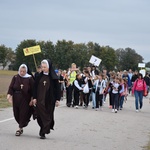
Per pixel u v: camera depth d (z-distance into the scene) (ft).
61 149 29.58
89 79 66.13
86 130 40.73
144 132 42.60
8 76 217.97
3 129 37.86
